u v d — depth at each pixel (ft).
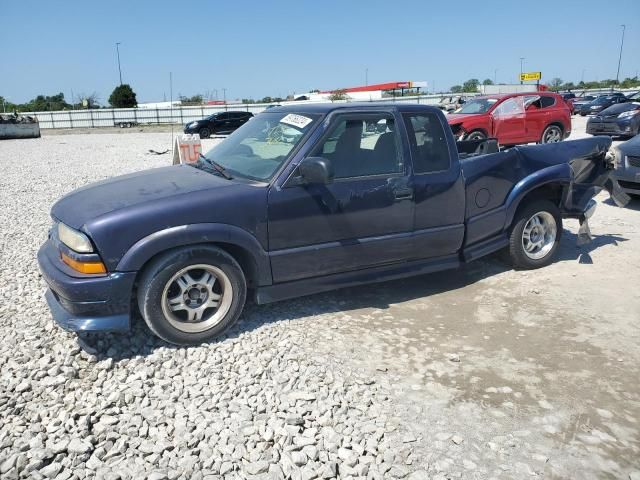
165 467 8.46
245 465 8.53
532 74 182.50
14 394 10.35
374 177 13.80
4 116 95.76
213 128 99.19
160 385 10.65
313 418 9.70
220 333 12.49
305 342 12.52
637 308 14.67
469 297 15.60
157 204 11.59
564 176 17.04
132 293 12.29
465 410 10.12
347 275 14.10
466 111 53.98
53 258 12.13
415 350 12.37
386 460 8.70
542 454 8.96
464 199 15.35
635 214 25.38
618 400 10.52
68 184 37.22
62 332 12.82
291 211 12.71
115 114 167.73
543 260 17.72
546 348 12.57
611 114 58.29
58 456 8.60
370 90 152.56
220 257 12.07
